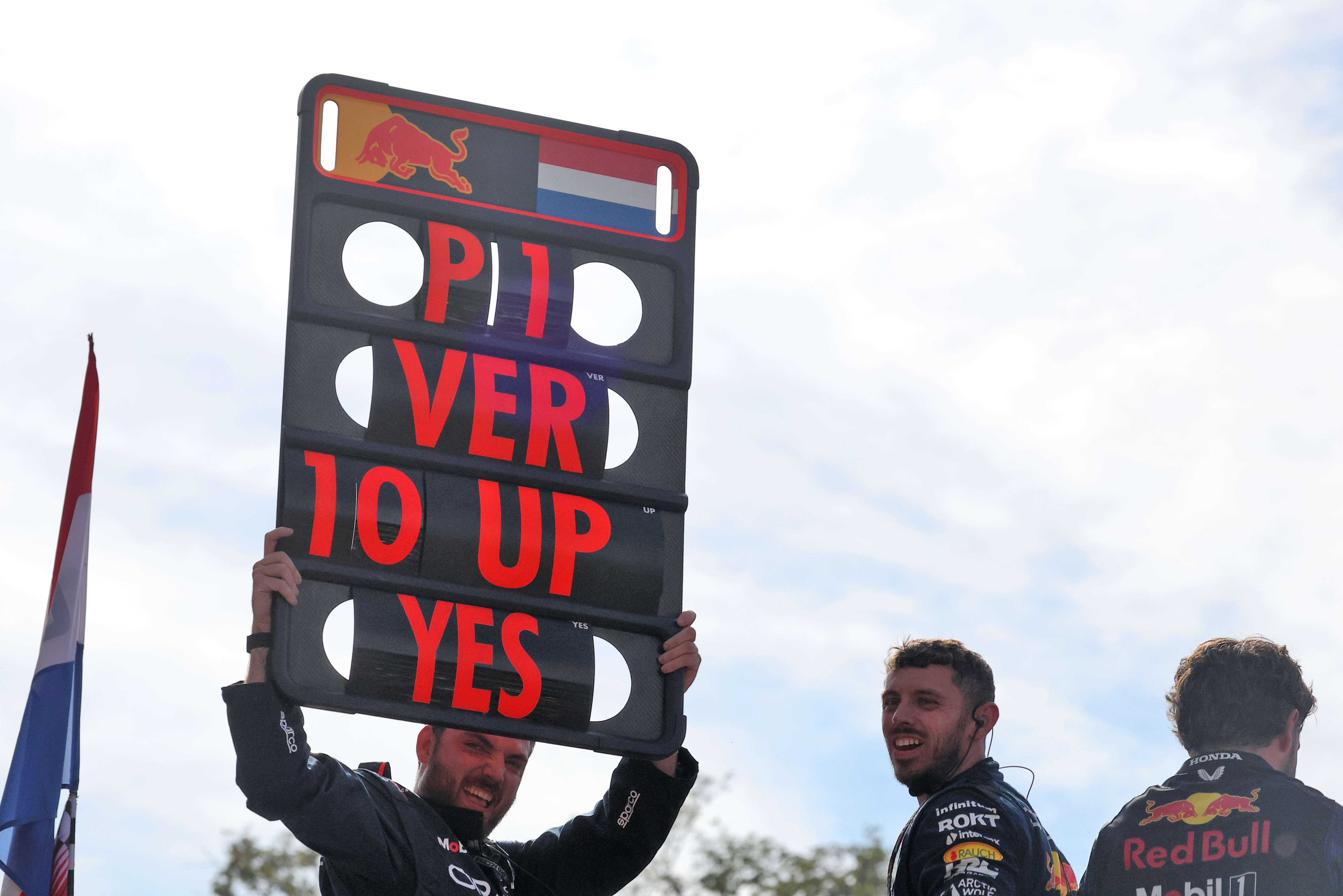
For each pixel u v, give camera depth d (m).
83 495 5.50
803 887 20.86
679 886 21.06
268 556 4.71
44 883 5.05
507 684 4.81
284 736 4.68
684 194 5.47
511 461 5.05
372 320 5.03
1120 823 4.44
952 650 4.98
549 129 5.38
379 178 5.17
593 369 5.23
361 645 4.70
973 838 4.43
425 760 5.68
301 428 4.88
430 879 5.12
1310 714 4.51
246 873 19.91
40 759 5.20
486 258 5.20
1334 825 4.17
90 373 5.63
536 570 4.95
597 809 5.74
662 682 5.02
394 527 4.84
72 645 5.34
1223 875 4.21
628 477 5.19
